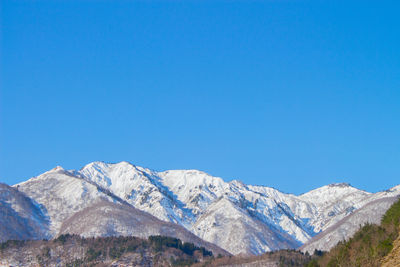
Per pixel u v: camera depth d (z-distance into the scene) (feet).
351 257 582.76
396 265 491.31
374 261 524.11
